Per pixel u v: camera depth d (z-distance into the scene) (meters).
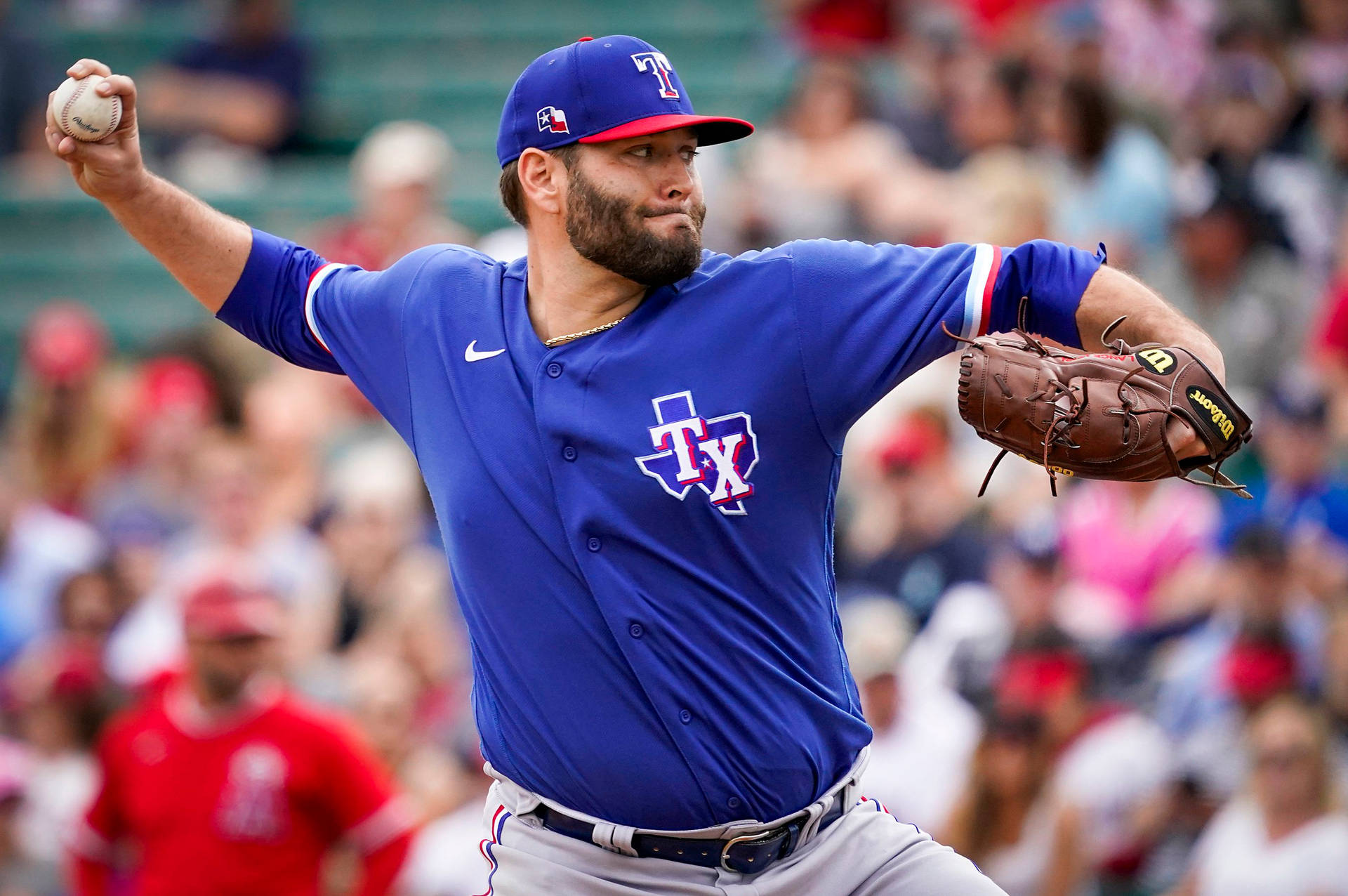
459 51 43.25
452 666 25.64
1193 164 32.00
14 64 41.38
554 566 11.67
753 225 32.03
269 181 40.00
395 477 27.98
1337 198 31.61
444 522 12.17
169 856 20.47
